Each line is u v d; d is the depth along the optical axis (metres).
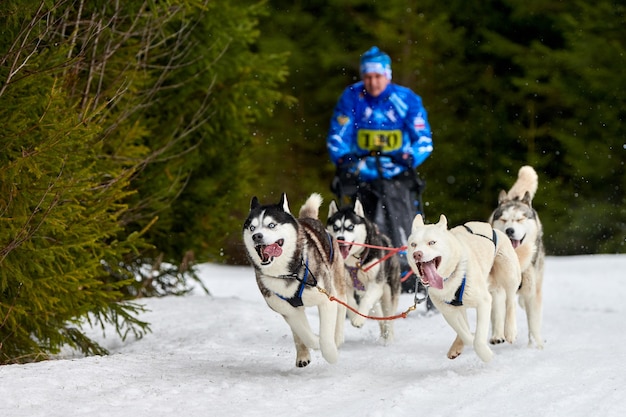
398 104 13.63
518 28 30.97
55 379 8.17
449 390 7.83
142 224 13.97
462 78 31.20
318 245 8.97
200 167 15.67
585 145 29.94
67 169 9.55
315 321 12.95
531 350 9.95
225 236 16.17
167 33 13.83
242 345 10.91
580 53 29.31
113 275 14.39
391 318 9.30
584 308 15.34
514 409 7.09
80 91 11.08
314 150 31.78
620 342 10.43
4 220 9.04
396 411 7.04
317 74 31.59
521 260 10.12
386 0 31.06
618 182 30.08
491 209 31.09
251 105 15.93
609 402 7.22
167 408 7.27
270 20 31.06
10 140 9.31
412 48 31.36
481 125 31.09
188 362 9.49
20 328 9.52
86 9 11.38
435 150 30.97
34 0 9.74
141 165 13.63
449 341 11.03
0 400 7.45
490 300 8.71
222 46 14.91
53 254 9.39
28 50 9.70
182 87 14.70
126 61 11.81
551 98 30.39
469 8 31.17
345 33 31.58
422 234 8.48
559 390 7.70
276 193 31.00
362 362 9.48
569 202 30.39
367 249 10.96
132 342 11.75
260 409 7.25
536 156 30.36
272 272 8.53
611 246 29.89
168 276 15.77
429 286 8.62
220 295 18.58
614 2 29.20
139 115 13.92
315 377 8.62
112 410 7.18
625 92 29.31
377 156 13.38
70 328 11.02
